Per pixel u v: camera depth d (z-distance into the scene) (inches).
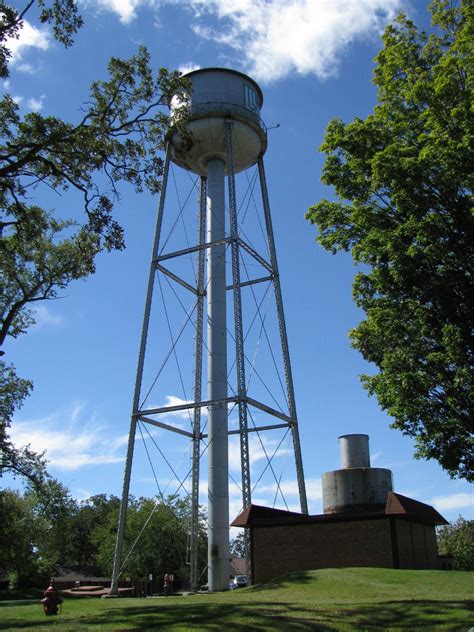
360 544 1071.0
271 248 1393.9
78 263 1006.4
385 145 814.5
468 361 695.1
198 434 1375.5
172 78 809.5
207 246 1272.1
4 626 602.2
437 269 735.7
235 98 1365.7
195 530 1317.7
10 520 1776.6
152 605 784.3
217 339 1285.7
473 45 759.7
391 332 754.8
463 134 724.0
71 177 816.9
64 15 745.0
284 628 542.3
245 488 1147.9
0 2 701.3
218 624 561.9
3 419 1243.2
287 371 1333.7
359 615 603.8
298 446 1291.8
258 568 1135.6
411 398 723.4
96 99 794.2
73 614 705.6
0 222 824.9
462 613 594.2
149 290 1285.7
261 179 1448.1
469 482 714.8
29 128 749.9
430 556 1264.8
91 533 3029.0
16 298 1069.8
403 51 843.4
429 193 740.0
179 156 1406.3
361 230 826.8
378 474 1234.6
